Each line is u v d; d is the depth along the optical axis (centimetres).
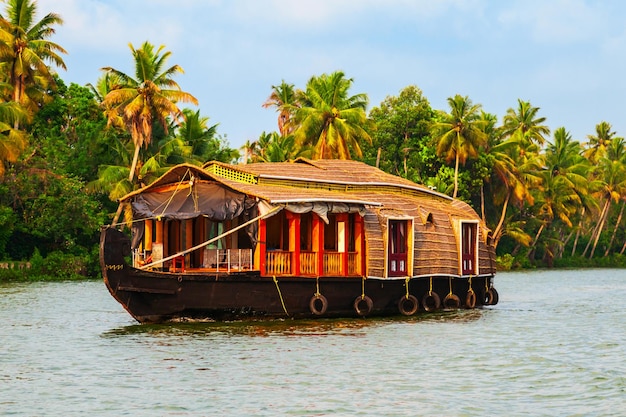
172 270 4281
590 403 2655
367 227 4525
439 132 11144
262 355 3366
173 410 2517
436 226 5038
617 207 15875
